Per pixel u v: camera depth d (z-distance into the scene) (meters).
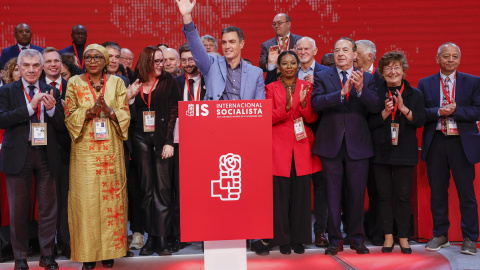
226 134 2.58
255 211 2.60
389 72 3.63
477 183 4.08
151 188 3.79
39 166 3.34
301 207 3.58
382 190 3.70
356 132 3.57
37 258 3.74
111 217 3.29
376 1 6.38
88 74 3.34
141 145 3.76
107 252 3.26
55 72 3.79
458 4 6.39
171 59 4.25
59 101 3.43
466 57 6.41
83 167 3.23
